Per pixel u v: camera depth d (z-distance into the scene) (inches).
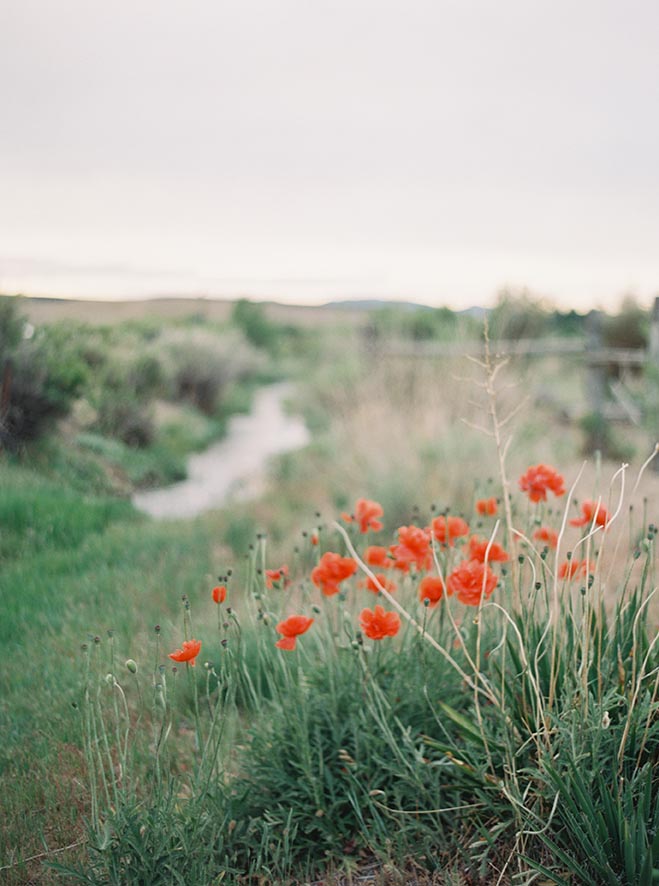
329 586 117.3
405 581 148.9
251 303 1433.3
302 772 113.3
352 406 418.3
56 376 438.9
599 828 89.9
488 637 127.6
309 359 1277.1
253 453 609.6
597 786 96.1
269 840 106.6
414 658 123.3
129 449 494.3
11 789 122.1
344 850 106.9
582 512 121.0
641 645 108.1
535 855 98.5
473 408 354.0
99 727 135.8
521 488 125.4
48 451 423.2
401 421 363.6
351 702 120.0
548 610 110.7
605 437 416.5
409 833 105.4
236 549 272.4
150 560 258.1
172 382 718.5
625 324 526.3
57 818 114.6
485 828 103.3
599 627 105.2
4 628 194.2
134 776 124.1
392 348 432.1
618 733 100.7
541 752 98.5
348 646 126.2
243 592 219.1
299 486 383.6
